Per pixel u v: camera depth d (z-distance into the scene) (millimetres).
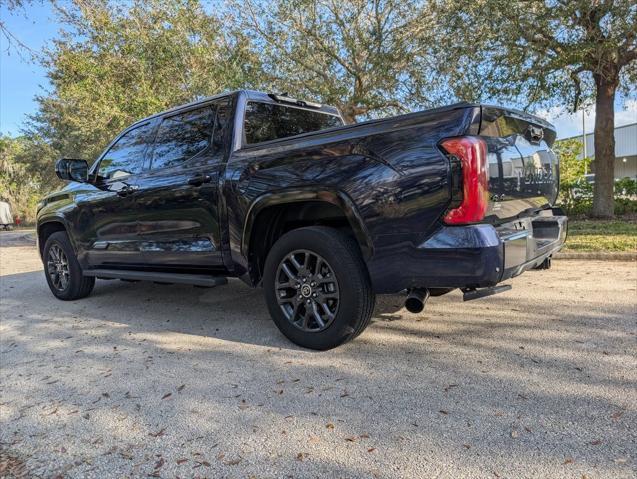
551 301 4398
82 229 5215
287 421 2459
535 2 9922
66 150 22281
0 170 37281
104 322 4633
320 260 3305
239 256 3762
